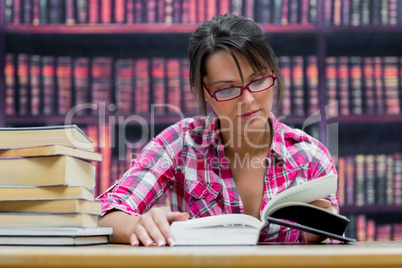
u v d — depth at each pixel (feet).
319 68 8.56
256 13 8.57
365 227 8.61
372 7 8.70
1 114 8.25
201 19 8.52
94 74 8.41
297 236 4.44
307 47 9.00
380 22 8.69
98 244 3.16
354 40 9.07
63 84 8.38
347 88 8.58
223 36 3.95
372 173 8.55
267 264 1.96
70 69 8.40
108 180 8.27
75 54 8.84
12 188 2.89
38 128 3.02
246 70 3.89
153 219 3.06
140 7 8.50
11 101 8.30
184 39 8.84
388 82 8.60
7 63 8.34
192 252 2.04
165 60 8.43
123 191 4.20
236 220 3.05
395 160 8.57
